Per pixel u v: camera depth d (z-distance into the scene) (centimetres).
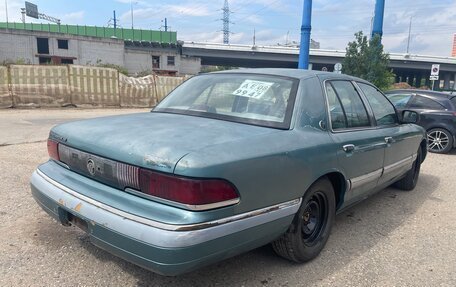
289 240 318
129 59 6662
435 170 763
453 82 7606
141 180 250
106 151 270
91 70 1812
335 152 342
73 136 302
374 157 409
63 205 286
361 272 336
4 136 903
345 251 375
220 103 353
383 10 1998
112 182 269
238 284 307
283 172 285
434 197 568
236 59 8406
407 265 353
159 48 7762
